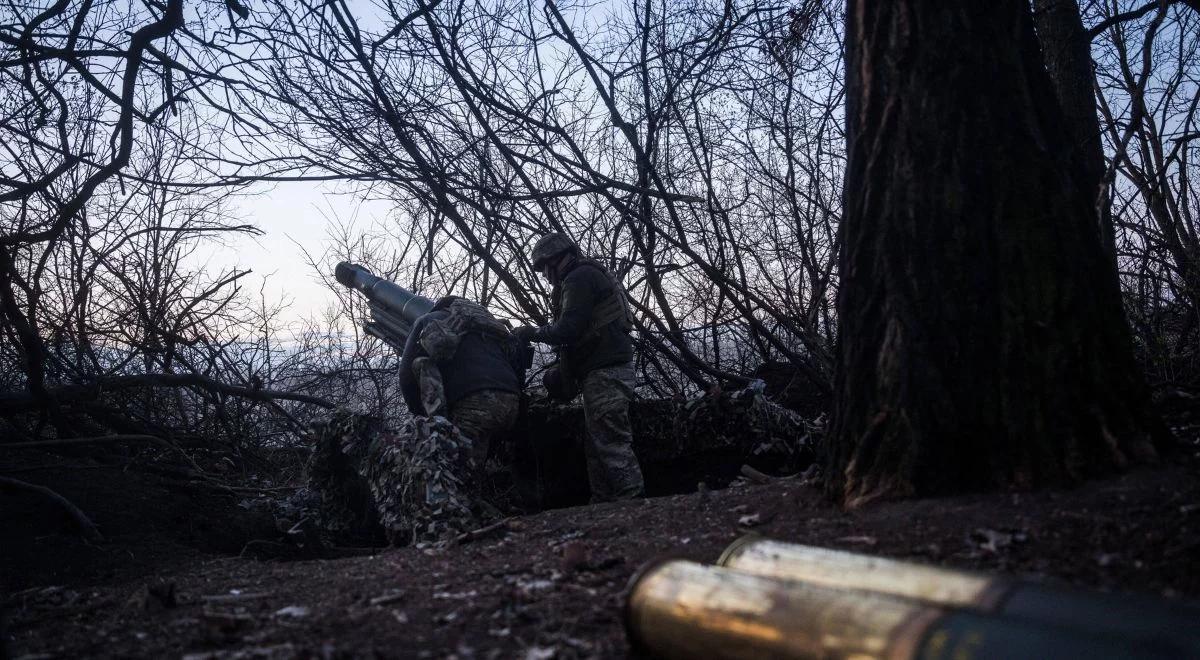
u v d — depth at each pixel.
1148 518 2.94
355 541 5.75
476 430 5.81
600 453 6.01
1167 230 7.54
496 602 3.14
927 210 3.68
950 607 2.07
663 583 2.49
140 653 2.97
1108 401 3.46
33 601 4.16
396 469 5.01
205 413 8.20
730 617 2.27
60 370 7.21
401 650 2.74
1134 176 7.29
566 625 2.84
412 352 5.92
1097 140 7.18
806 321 7.97
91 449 6.66
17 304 6.39
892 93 3.82
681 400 6.49
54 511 5.36
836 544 3.25
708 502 4.34
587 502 6.58
